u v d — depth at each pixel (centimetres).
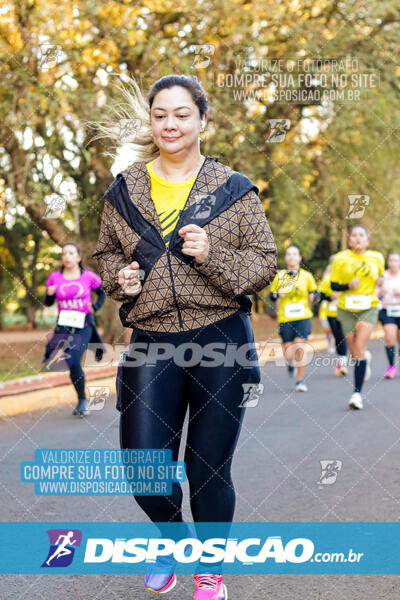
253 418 629
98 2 1039
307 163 1315
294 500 375
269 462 461
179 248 238
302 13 1161
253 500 376
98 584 271
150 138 261
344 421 607
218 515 241
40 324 2859
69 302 672
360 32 1194
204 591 241
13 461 479
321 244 1781
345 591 261
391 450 488
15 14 1027
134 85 267
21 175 1103
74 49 1036
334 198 1400
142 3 1080
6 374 965
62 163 1112
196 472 239
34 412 701
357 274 675
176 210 242
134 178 247
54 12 1037
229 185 243
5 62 1031
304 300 822
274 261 241
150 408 238
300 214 1406
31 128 1071
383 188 1391
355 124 1261
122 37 1052
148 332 242
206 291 238
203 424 238
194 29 1097
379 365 1102
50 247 1938
